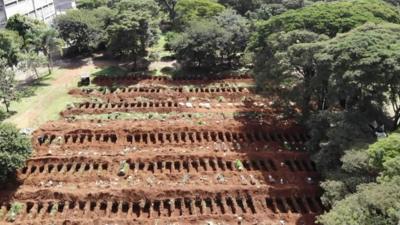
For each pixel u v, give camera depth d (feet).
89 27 236.02
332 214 93.20
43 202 122.52
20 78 208.03
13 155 124.57
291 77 152.05
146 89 194.80
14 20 209.05
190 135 155.74
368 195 88.79
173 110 173.99
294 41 149.89
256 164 140.87
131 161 139.64
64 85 199.41
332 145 118.62
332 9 167.94
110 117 166.81
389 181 91.30
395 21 177.58
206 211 119.96
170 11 298.15
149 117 167.02
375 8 176.96
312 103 162.61
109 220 114.83
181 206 121.80
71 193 123.75
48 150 145.48
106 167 138.21
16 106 176.65
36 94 188.65
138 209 122.42
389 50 118.21
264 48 170.60
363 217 87.35
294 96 152.66
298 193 126.00
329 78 128.98
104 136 153.99
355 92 121.49
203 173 134.72
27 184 129.80
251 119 167.22
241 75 211.20
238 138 155.84
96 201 122.62
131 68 220.43
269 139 154.92
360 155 104.01
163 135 154.30
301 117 160.04
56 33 215.31
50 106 177.47
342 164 113.91
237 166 138.72
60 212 120.57
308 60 138.51
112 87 196.75
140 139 153.07
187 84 202.28
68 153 144.25
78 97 187.32
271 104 179.83
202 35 210.18
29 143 134.00
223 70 220.23
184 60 215.31
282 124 163.02
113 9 257.34
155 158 140.36
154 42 224.12
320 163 120.98
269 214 117.50
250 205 124.36
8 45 188.96
